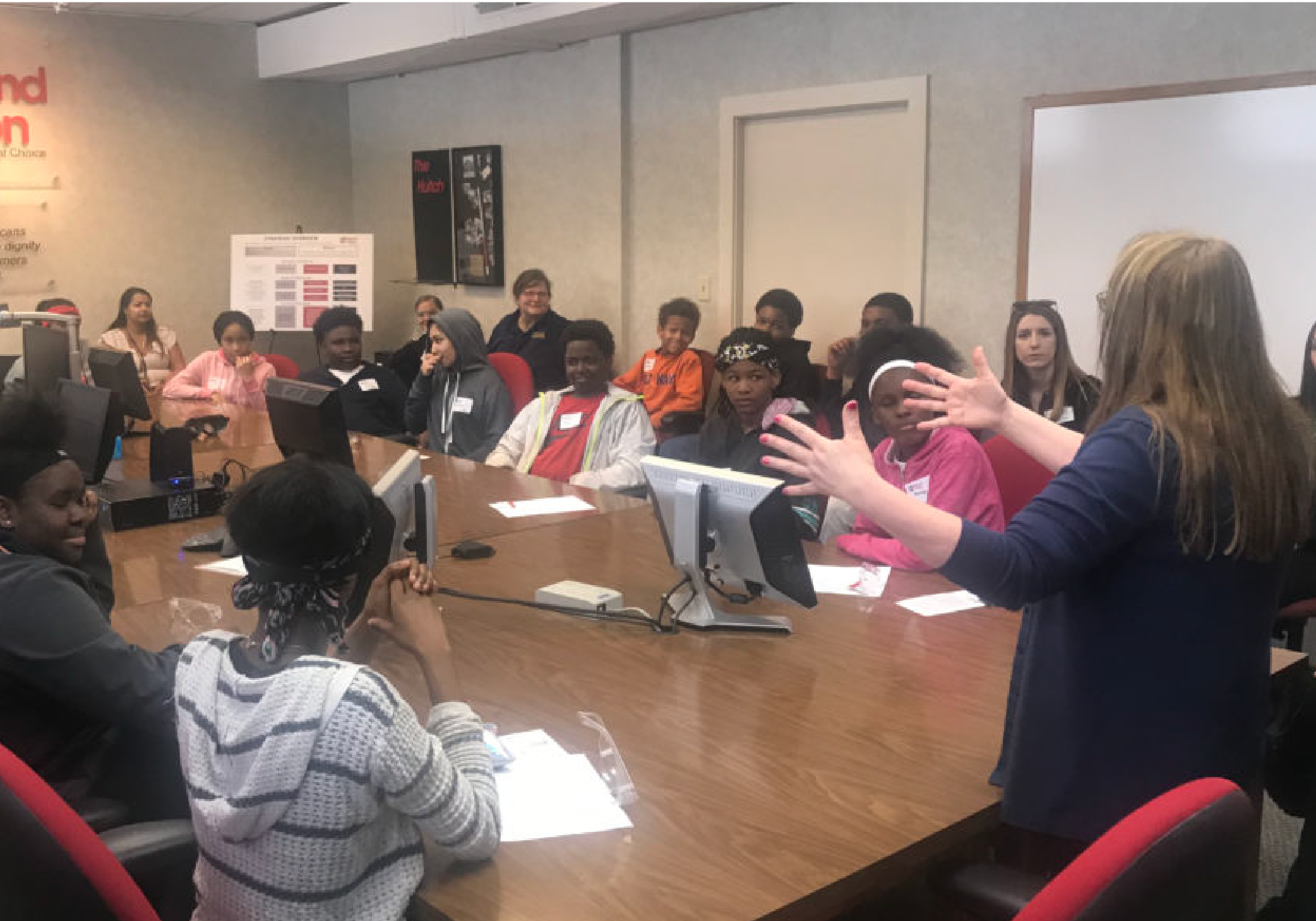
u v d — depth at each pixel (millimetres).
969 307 5270
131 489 3268
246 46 8195
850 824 1524
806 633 2252
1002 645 2172
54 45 7461
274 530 1330
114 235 7824
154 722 1797
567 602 2402
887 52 5395
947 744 1755
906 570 2641
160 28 7832
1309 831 1411
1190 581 1356
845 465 1401
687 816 1550
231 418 5145
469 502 3439
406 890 1337
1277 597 1425
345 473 1427
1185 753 1394
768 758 1718
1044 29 4844
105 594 2174
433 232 8023
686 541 2242
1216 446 1308
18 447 1852
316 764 1227
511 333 6914
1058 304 4898
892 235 5609
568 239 7113
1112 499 1322
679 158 6434
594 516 3254
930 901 1765
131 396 4328
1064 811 1458
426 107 8016
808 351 5613
